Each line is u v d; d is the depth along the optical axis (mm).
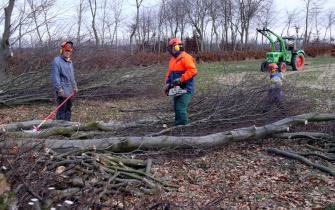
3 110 9797
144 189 4410
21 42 11727
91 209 3619
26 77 10766
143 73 11891
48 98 10453
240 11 40656
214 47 52469
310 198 4488
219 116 7219
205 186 4840
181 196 4469
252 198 4488
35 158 4191
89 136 6074
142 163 5168
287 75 17641
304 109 8102
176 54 6465
